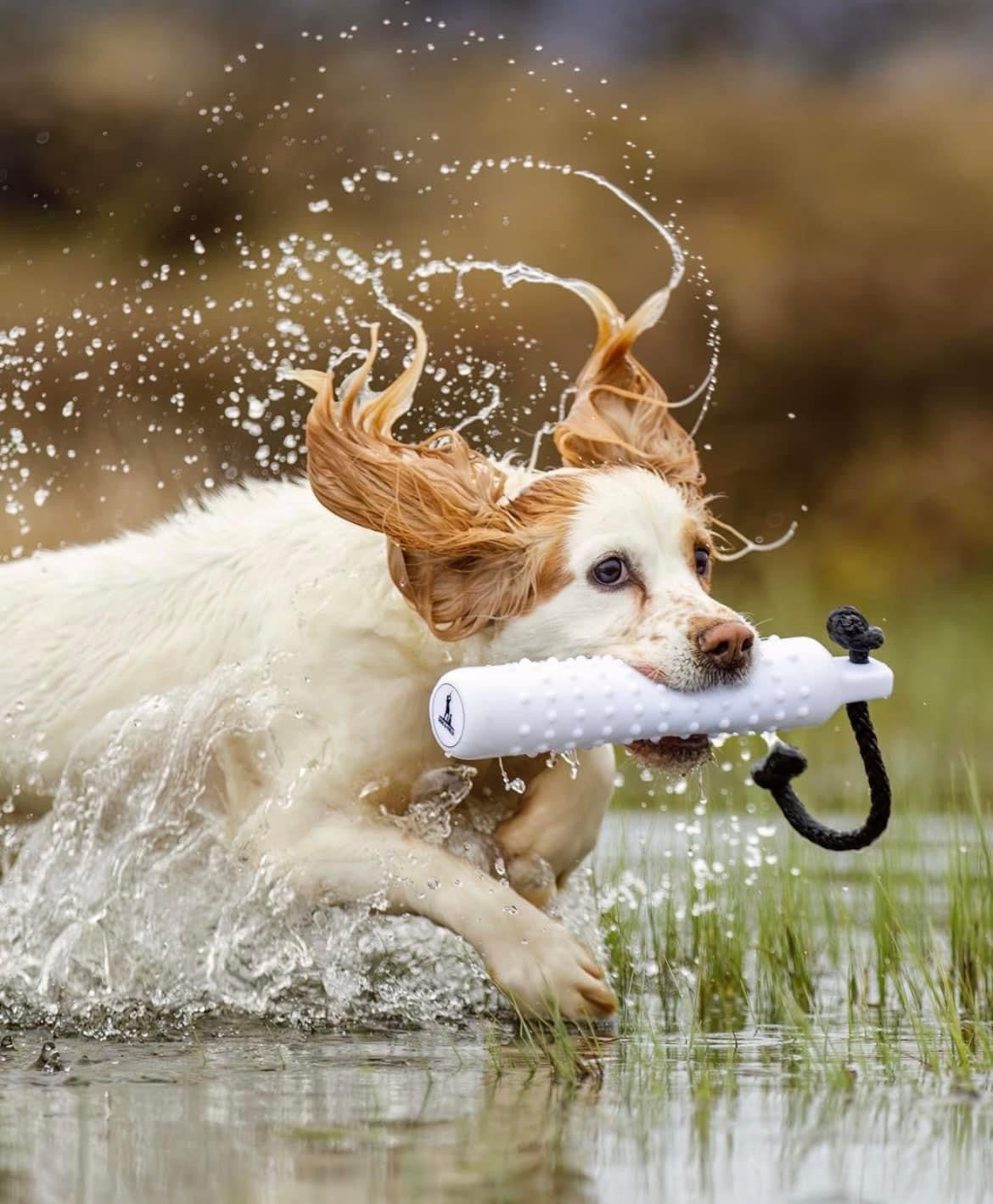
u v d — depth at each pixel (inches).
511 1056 353.7
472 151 1643.7
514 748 363.9
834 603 1237.7
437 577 402.6
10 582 476.4
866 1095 315.6
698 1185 256.7
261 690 421.4
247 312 1221.1
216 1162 267.7
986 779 705.0
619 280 1537.9
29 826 469.4
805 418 1528.1
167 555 458.3
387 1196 249.0
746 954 464.8
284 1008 404.5
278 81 1672.0
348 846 403.5
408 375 408.5
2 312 1307.8
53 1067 343.9
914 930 461.4
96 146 1611.7
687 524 402.3
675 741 387.5
